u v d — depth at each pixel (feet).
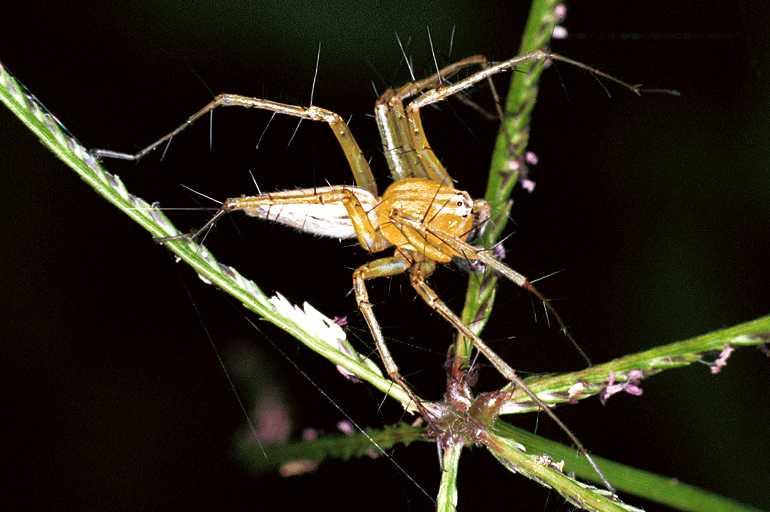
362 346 0.38
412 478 0.38
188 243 0.37
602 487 0.38
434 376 0.38
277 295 0.37
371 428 0.38
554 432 0.38
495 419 0.37
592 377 0.37
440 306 0.38
